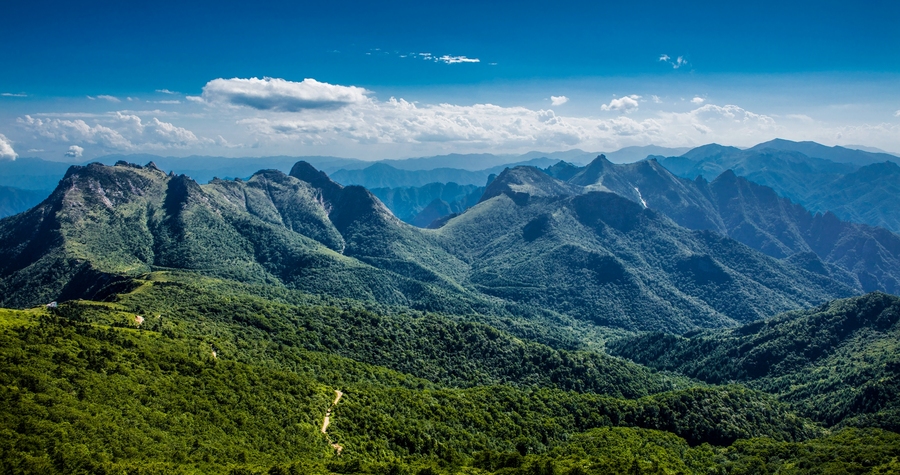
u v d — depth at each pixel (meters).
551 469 146.00
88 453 101.69
